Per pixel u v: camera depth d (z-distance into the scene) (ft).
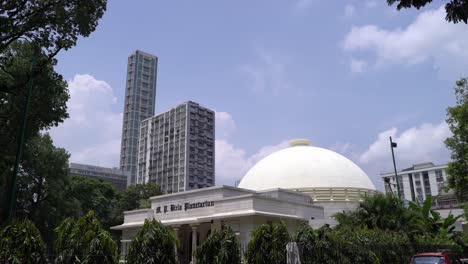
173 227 105.29
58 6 64.75
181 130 395.55
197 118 404.36
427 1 30.94
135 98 501.97
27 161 116.47
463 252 86.33
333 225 104.68
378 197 82.23
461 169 86.58
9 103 75.36
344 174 143.02
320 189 135.44
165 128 413.80
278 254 44.62
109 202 188.14
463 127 85.97
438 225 103.45
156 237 40.01
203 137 404.57
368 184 148.66
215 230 46.73
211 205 102.22
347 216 84.12
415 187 362.94
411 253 69.46
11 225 36.70
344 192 135.03
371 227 79.30
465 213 106.52
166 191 386.73
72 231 38.88
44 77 73.72
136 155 478.59
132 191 196.13
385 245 64.08
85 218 40.29
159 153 410.72
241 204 92.38
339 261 49.39
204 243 45.21
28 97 58.65
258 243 46.16
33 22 64.18
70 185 144.87
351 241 56.34
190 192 108.47
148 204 172.76
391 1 32.17
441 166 348.38
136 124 492.13
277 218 94.84
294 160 149.79
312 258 46.73
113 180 401.90
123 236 121.90
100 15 69.56
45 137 127.13
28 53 79.87
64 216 138.10
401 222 78.89
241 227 89.61
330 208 127.65
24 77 71.72
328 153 157.17
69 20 67.05
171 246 40.60
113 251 38.40
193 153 388.98
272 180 143.43
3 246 34.68
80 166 387.75
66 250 37.63
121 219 184.65
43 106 76.74
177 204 110.93
